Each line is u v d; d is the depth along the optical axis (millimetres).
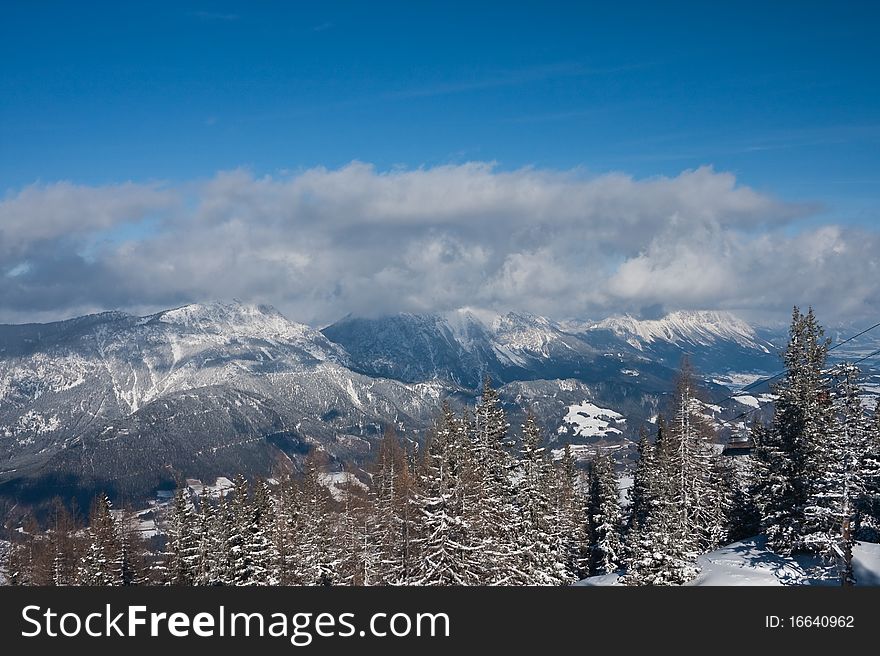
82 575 65375
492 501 53531
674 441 70750
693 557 58906
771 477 56969
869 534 59844
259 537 61844
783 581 51531
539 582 56719
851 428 47250
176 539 67500
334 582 64625
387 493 65375
